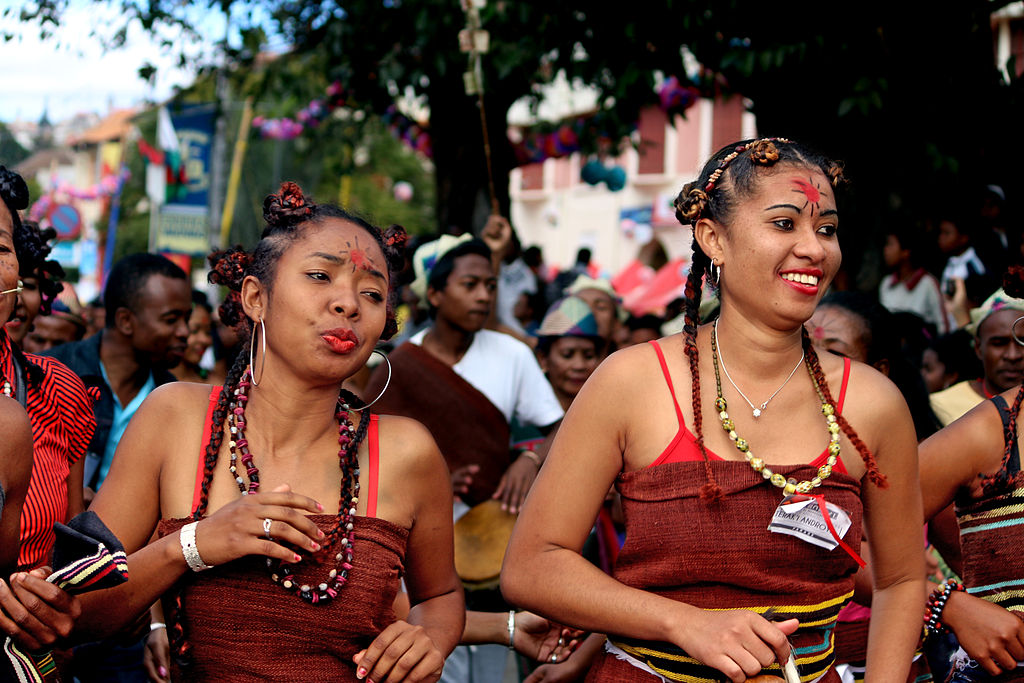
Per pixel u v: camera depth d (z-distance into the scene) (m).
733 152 2.49
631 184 24.92
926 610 2.88
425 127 10.98
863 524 2.66
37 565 2.69
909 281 7.57
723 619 2.26
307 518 2.29
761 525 2.35
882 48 6.41
